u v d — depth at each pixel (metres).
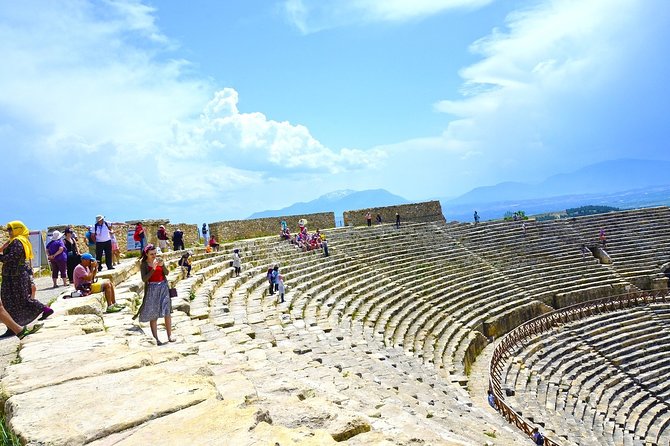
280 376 8.17
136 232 24.50
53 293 15.80
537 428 16.50
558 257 45.53
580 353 31.42
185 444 4.07
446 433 8.69
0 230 19.34
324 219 46.03
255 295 22.91
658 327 35.12
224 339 12.26
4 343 9.55
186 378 5.73
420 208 51.62
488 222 51.50
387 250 40.12
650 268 44.03
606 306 38.03
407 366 17.81
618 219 52.22
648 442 24.00
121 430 4.41
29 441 4.21
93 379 5.75
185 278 21.17
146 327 13.01
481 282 38.62
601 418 24.77
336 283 29.20
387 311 27.53
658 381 29.78
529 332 32.78
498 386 22.86
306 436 4.53
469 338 28.95
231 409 4.74
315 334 17.33
